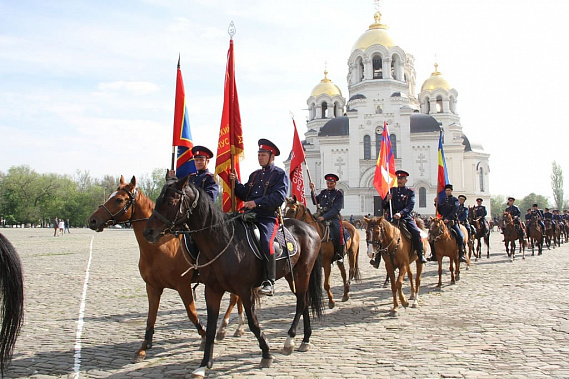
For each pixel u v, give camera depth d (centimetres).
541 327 1043
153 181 12225
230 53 988
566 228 4450
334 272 2141
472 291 1547
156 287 913
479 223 2659
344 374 770
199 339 1005
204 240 791
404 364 813
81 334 1045
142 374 788
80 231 8862
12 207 11312
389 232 1234
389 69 8038
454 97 8856
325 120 8994
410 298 1441
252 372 788
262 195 910
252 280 827
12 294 637
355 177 7838
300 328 1093
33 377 775
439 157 1825
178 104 1118
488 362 812
